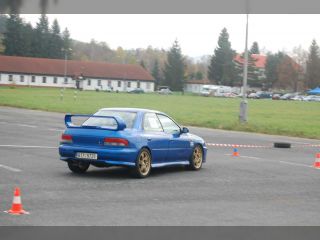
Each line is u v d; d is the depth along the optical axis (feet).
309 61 514.68
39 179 39.24
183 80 504.43
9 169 43.29
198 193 36.52
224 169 49.78
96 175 42.52
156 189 37.29
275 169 51.52
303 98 427.74
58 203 31.04
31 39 479.00
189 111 167.12
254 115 166.40
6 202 30.42
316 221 29.30
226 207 32.12
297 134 105.09
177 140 45.91
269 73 532.32
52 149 58.90
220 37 517.14
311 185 42.50
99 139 40.73
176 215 29.30
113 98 249.14
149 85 475.31
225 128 110.52
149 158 42.73
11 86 391.86
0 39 476.95
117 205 31.27
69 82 440.04
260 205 33.30
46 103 168.45
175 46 503.61
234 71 511.40
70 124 43.11
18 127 86.07
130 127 42.09
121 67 474.08
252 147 73.97
